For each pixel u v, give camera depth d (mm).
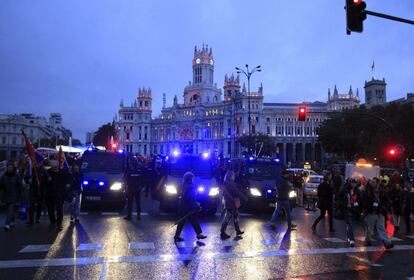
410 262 11844
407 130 56969
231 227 17422
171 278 9633
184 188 14242
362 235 16609
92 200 21250
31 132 167250
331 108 163875
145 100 191000
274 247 13492
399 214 18406
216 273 10125
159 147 183500
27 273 9797
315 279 9766
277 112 153375
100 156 23625
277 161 24875
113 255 11766
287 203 17422
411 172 47281
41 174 17469
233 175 15406
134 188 18750
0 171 21438
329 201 17031
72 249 12398
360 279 9867
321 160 152875
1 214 19766
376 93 138875
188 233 15570
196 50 191500
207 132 167125
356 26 13312
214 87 188875
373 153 63188
